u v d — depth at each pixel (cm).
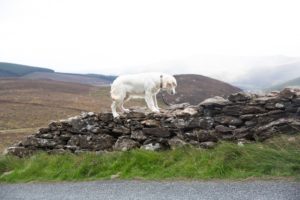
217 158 1098
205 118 1261
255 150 1081
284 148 1079
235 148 1108
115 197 938
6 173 1365
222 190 899
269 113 1200
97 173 1224
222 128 1233
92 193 1007
